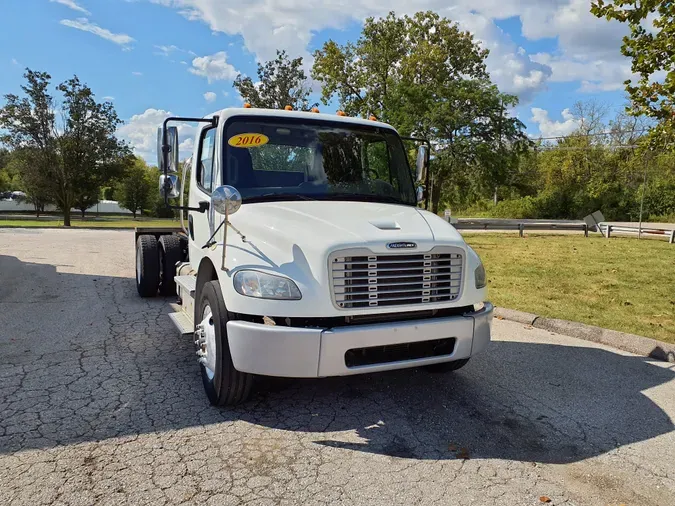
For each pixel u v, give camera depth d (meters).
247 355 3.50
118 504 2.75
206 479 3.02
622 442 3.62
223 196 3.61
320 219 3.92
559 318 6.91
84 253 14.12
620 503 2.90
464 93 22.97
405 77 27.59
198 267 4.79
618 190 42.16
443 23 28.66
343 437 3.61
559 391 4.55
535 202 44.69
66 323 6.48
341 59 29.88
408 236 3.78
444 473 3.17
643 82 6.79
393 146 5.30
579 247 16.36
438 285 3.89
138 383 4.50
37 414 3.82
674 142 6.83
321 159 4.82
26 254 13.59
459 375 4.91
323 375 3.44
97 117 35.31
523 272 11.09
